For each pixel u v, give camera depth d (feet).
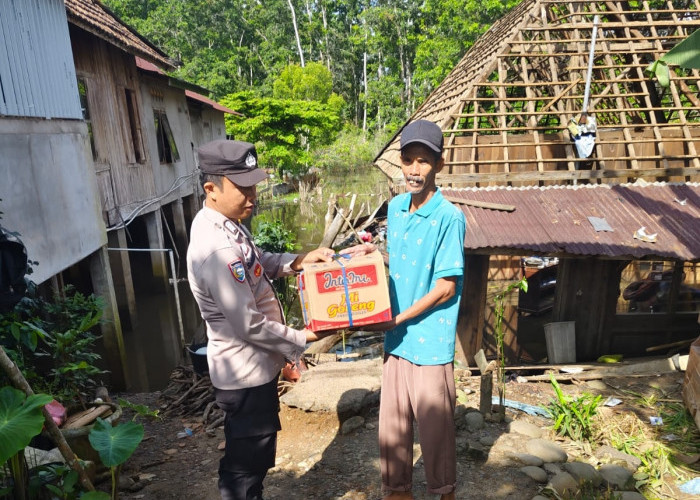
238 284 7.30
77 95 24.99
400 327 8.59
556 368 19.03
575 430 12.65
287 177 117.08
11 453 7.09
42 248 19.60
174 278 32.04
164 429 16.24
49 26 22.36
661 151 22.99
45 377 17.44
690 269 26.43
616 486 10.63
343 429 13.14
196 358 21.02
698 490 10.53
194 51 179.73
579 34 26.91
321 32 191.52
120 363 26.48
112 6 176.96
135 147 43.11
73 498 8.47
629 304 27.50
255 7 194.39
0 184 17.19
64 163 22.39
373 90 166.20
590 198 21.93
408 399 8.78
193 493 11.36
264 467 8.16
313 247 58.18
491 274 34.45
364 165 146.72
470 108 26.48
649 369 17.78
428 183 8.08
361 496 10.46
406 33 157.58
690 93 24.61
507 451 11.68
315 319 7.87
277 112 112.78
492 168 23.73
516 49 26.94
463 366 21.45
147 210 42.73
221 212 7.61
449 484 8.64
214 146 7.38
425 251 8.15
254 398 7.81
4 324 13.44
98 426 8.90
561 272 22.70
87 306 20.08
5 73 18.37
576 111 23.58
